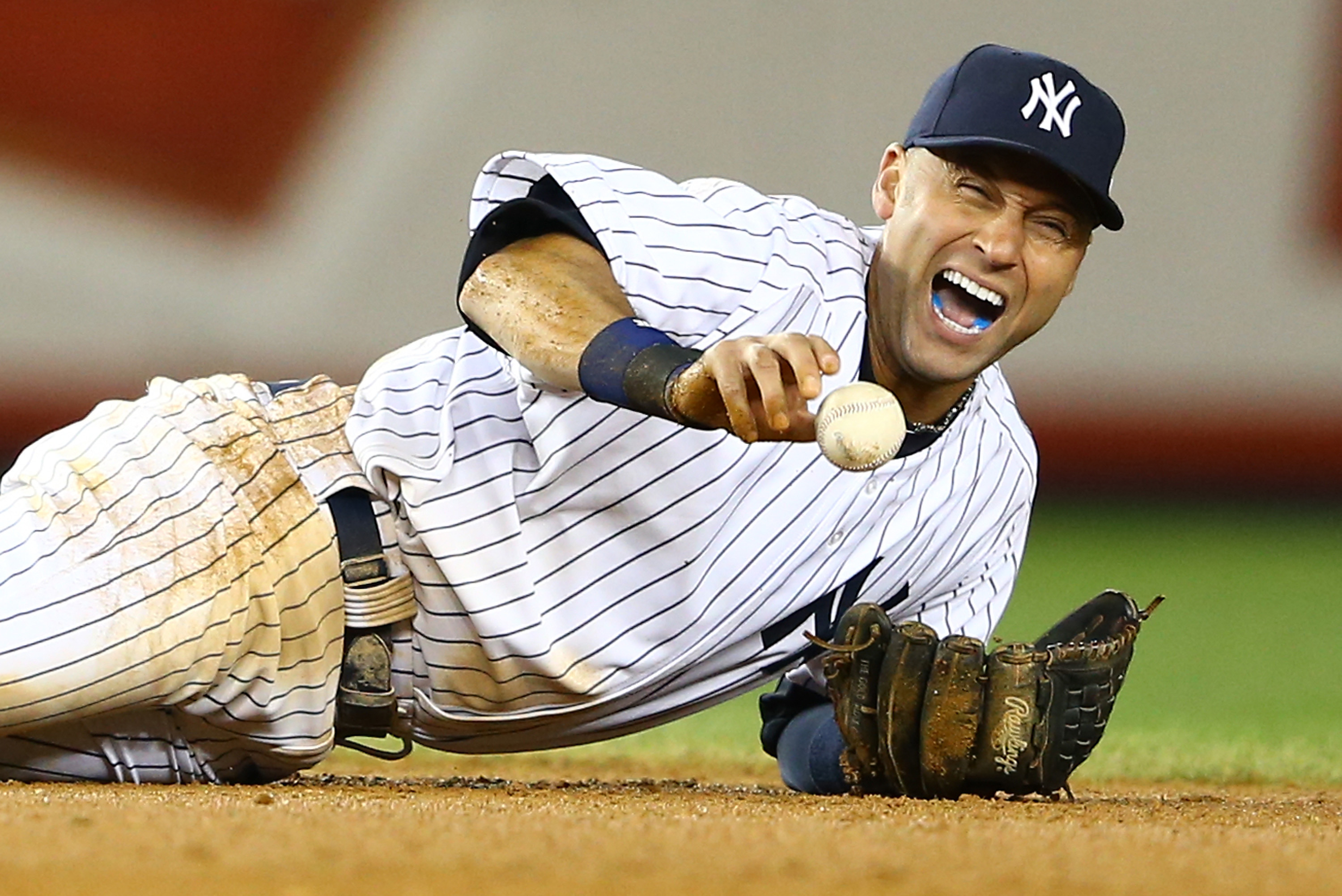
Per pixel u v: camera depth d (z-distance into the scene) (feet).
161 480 40.04
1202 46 206.49
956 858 26.99
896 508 41.88
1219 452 207.72
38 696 38.01
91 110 194.59
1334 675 104.99
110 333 194.80
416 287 203.31
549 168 37.17
